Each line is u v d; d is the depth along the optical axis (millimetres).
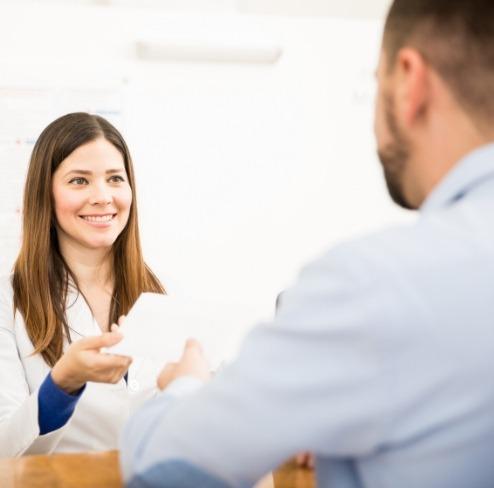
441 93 540
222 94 2674
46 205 1692
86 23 2547
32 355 1628
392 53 570
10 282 1758
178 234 2670
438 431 477
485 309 464
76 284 1729
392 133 583
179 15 2615
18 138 2516
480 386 466
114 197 1704
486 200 518
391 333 459
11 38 2494
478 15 516
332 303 483
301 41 2727
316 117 2770
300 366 488
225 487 526
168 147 2643
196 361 713
